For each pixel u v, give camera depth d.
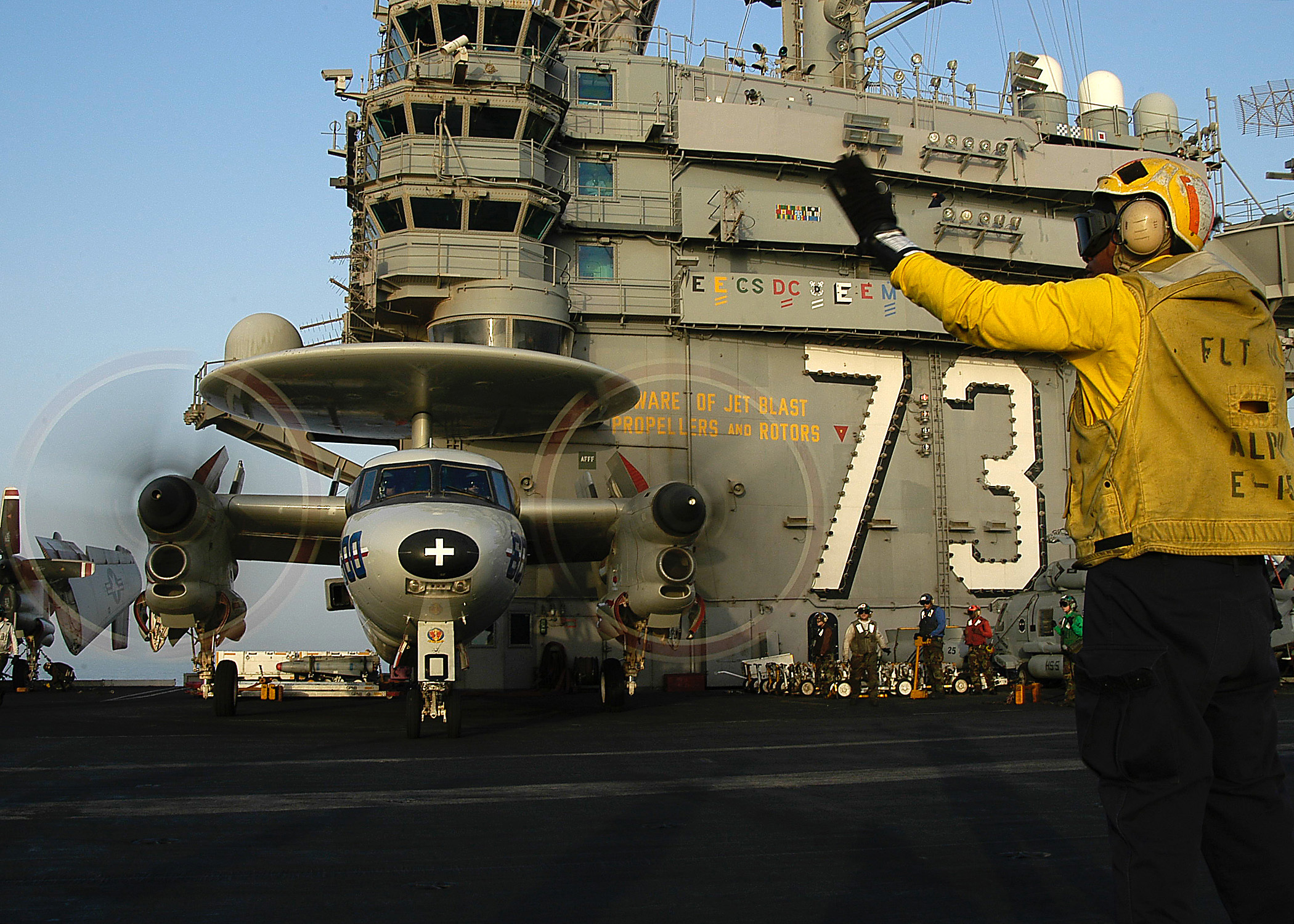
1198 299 2.96
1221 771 3.05
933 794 8.08
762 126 28.47
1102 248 3.30
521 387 16.61
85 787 8.34
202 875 5.25
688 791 8.22
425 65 25.25
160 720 16.62
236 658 25.72
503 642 25.94
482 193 25.33
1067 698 19.64
